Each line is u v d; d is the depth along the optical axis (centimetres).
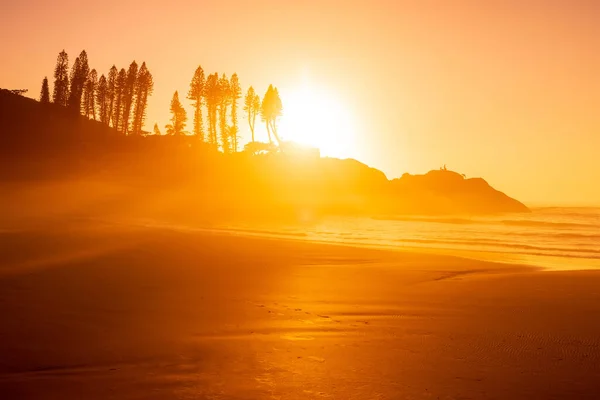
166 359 1034
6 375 921
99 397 822
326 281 2111
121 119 11081
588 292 1881
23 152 8825
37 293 1617
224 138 10875
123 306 1506
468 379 934
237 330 1284
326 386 890
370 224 7062
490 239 4741
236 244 3388
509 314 1511
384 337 1239
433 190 11975
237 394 845
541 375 960
